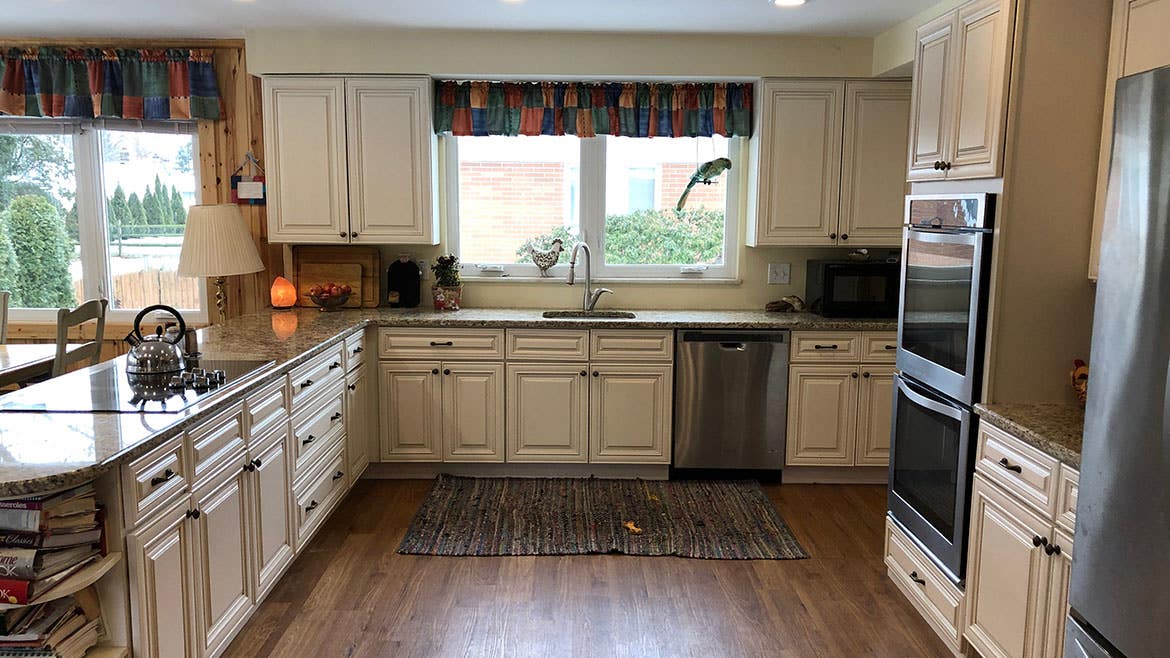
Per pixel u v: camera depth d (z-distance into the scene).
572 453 4.19
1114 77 2.23
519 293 4.61
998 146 2.30
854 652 2.60
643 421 4.15
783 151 4.20
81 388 2.42
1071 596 1.80
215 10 3.63
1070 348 2.40
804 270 4.62
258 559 2.64
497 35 4.04
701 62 4.07
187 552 2.14
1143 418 1.53
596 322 4.04
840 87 4.14
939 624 2.64
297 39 4.03
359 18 3.76
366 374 4.07
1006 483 2.23
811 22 3.74
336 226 4.23
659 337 4.07
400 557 3.27
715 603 2.92
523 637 2.67
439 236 4.51
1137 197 1.57
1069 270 2.36
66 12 3.68
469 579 3.09
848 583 3.09
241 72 4.36
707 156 4.55
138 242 4.61
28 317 4.65
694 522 3.67
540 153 4.55
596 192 4.57
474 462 4.20
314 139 4.16
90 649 1.88
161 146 4.52
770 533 3.55
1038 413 2.30
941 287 2.62
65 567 1.76
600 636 2.68
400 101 4.12
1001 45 2.28
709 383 4.11
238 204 4.48
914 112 2.89
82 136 4.49
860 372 4.11
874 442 4.15
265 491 2.69
